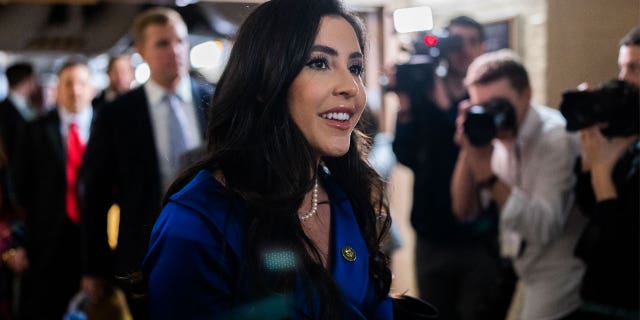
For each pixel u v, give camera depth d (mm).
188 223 1261
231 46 1452
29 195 4094
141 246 1562
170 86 2930
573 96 2127
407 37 3496
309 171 1359
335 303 1299
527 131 2516
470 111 2508
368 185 1597
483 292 3029
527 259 2494
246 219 1311
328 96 1336
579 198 2291
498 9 3189
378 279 1504
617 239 2070
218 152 1359
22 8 7062
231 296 1266
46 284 4070
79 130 4141
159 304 1234
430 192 3178
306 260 1306
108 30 7277
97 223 2938
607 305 2123
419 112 3213
